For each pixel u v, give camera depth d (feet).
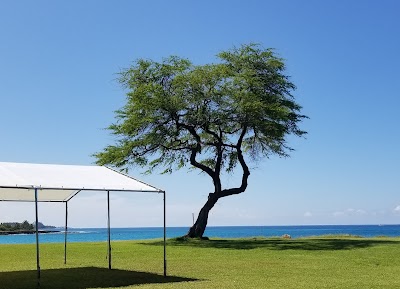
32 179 46.14
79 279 51.49
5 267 65.46
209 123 116.37
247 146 126.62
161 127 114.01
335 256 78.95
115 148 117.19
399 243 103.86
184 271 58.95
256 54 116.78
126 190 48.26
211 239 126.11
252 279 51.39
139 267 63.87
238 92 112.47
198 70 112.57
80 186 46.14
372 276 54.29
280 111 111.75
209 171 123.34
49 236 345.51
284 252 86.48
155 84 112.16
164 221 52.85
